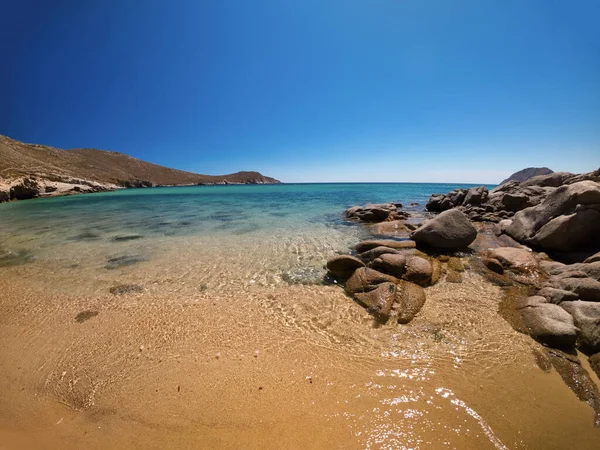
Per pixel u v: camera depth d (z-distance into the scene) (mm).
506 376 4504
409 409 3918
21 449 3477
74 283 8531
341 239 13383
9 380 4648
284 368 4777
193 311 6762
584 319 5289
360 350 5215
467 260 9500
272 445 3463
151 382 4512
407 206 29000
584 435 3557
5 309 7004
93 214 24250
